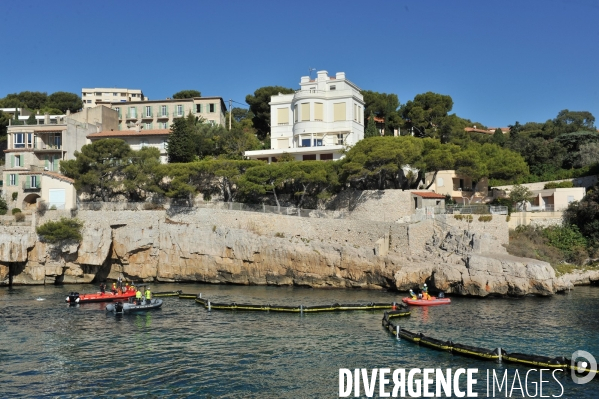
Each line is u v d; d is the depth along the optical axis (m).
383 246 70.38
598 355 39.22
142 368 37.25
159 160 89.12
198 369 37.03
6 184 92.12
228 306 57.91
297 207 83.12
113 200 89.25
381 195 76.81
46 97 159.50
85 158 85.69
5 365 37.97
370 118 108.44
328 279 71.56
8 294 68.25
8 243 75.12
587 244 75.06
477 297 63.25
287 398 32.09
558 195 82.75
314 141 98.50
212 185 87.50
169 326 49.91
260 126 133.12
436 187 89.00
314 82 105.69
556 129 131.38
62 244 77.75
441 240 69.94
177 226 79.00
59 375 35.91
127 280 80.75
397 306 56.62
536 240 75.38
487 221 72.56
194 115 117.75
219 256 76.62
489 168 92.81
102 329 48.69
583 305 57.59
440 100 115.88
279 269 73.94
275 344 43.34
